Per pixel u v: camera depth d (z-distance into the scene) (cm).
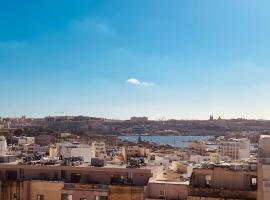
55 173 9519
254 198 7644
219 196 7812
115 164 10575
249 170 7944
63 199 8981
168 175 11975
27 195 9138
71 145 19262
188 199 7962
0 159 10431
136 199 8638
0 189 9200
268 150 7750
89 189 8850
